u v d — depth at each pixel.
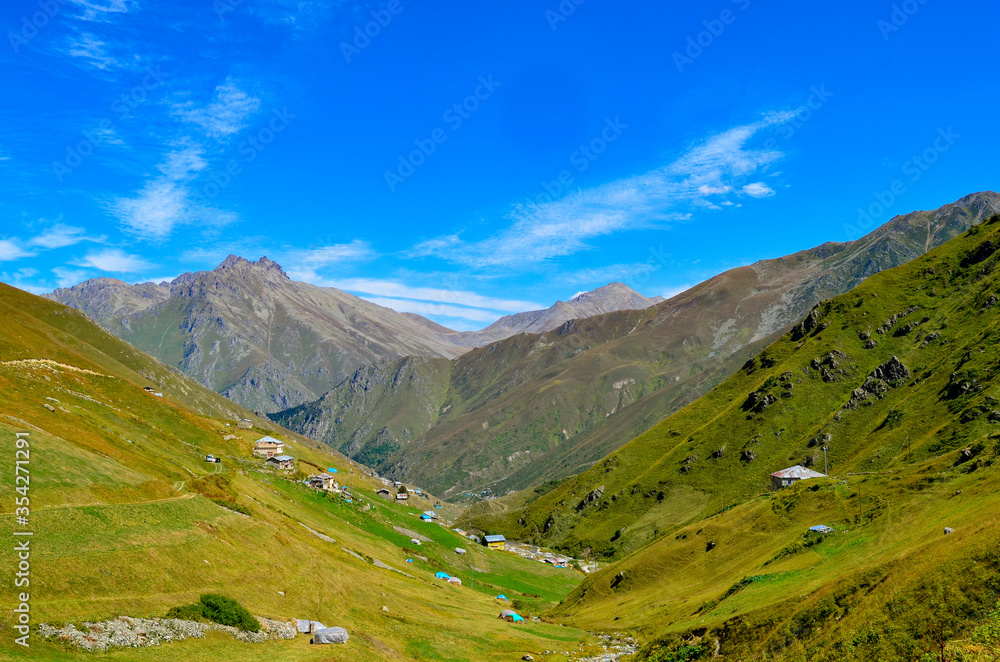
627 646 86.12
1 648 38.16
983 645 35.78
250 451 177.75
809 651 48.41
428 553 156.00
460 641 74.06
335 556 96.94
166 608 51.19
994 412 148.88
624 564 131.25
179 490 81.88
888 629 43.00
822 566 74.88
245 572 65.06
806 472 160.88
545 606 141.25
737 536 110.94
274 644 54.84
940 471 92.56
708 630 68.12
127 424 126.56
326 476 171.25
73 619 43.84
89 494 64.06
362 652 59.16
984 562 42.66
